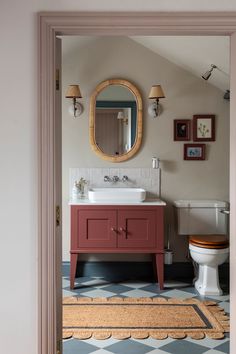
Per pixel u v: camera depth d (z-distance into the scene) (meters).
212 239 4.04
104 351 2.77
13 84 2.15
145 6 2.14
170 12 2.13
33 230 2.18
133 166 4.59
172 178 4.59
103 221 4.08
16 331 2.19
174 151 4.58
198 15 2.12
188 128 4.56
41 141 2.14
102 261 4.61
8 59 2.14
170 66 4.55
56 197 2.21
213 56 3.64
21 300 2.18
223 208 4.33
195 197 4.60
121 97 4.55
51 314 2.18
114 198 4.14
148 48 4.53
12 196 2.17
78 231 4.09
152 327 3.17
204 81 4.54
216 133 4.57
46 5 2.14
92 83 4.55
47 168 2.15
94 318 3.35
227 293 4.04
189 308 3.59
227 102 4.55
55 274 2.20
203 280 4.04
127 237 4.07
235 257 2.19
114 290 4.13
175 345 2.87
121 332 3.08
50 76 2.14
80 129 4.57
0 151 2.16
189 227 4.34
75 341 2.93
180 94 4.55
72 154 4.58
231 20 2.12
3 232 2.18
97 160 4.59
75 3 2.14
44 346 2.17
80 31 2.16
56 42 2.21
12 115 2.15
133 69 4.55
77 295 3.95
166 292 4.06
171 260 4.50
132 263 4.59
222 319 3.33
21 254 2.18
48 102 2.14
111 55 4.54
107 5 2.14
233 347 2.21
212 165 4.59
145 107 4.57
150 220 4.06
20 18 2.14
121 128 4.55
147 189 4.59
